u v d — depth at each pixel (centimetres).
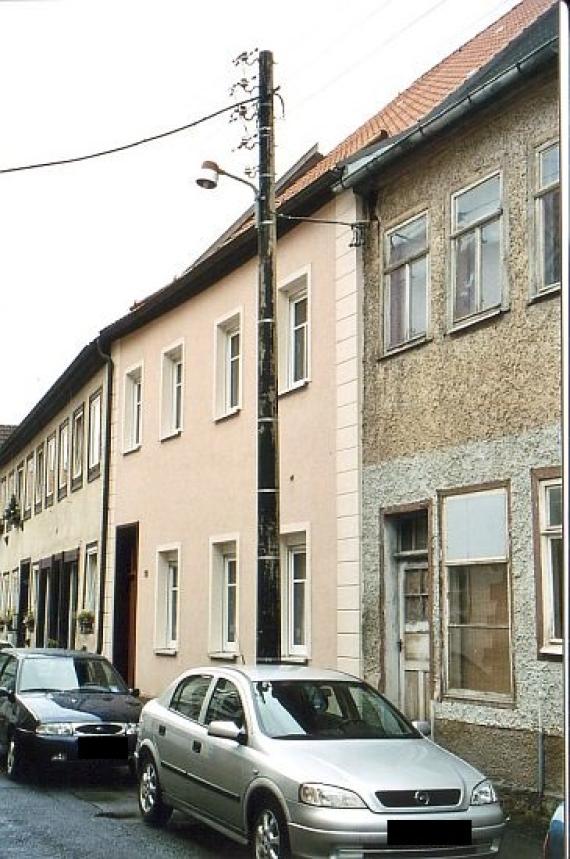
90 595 2514
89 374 2602
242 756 823
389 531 1312
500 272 1140
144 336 2192
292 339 1611
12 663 1461
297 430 1525
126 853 884
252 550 1647
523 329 1095
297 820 738
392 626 1299
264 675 917
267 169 1209
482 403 1150
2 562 4091
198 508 1861
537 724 1027
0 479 4356
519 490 1083
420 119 1428
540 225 1092
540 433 1060
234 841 900
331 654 1391
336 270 1450
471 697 1132
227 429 1770
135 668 2095
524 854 869
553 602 1035
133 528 2175
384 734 866
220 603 1777
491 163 1168
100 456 2452
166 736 981
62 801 1161
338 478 1408
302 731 842
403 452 1282
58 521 2945
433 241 1259
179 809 949
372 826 722
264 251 1184
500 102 1142
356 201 1412
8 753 1326
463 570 1170
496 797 792
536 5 1719
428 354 1249
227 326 1830
